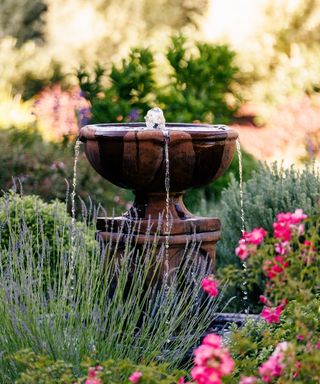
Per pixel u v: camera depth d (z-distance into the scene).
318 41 19.91
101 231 6.20
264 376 3.77
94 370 4.00
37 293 5.46
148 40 21.84
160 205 6.14
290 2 19.97
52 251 6.89
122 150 5.89
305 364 3.75
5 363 4.90
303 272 4.00
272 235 7.52
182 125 6.55
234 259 7.80
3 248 6.96
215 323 6.22
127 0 23.22
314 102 15.25
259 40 19.67
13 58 20.09
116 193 10.41
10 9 22.77
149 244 5.86
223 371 3.44
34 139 11.32
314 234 4.07
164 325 5.48
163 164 5.88
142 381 3.88
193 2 23.14
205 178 6.10
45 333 4.97
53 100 12.14
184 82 11.23
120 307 5.41
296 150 13.11
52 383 4.04
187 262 5.86
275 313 4.25
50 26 22.78
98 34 22.56
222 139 5.98
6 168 10.27
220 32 20.69
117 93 11.07
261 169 8.22
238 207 7.86
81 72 11.71
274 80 18.08
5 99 17.75
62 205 7.42
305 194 7.41
